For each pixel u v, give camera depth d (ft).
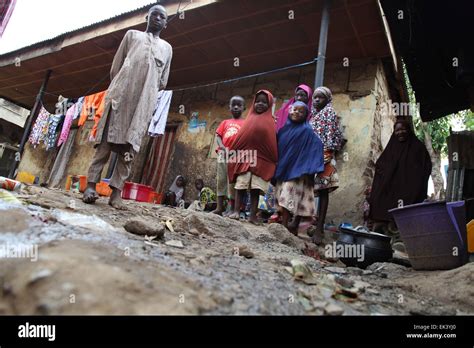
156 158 29.58
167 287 4.52
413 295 7.72
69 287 3.95
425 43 19.85
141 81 11.30
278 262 8.70
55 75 33.65
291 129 14.52
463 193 21.02
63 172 36.35
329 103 16.89
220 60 25.85
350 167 20.77
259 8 19.85
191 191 26.43
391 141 18.04
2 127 58.29
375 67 22.17
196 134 27.96
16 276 4.23
